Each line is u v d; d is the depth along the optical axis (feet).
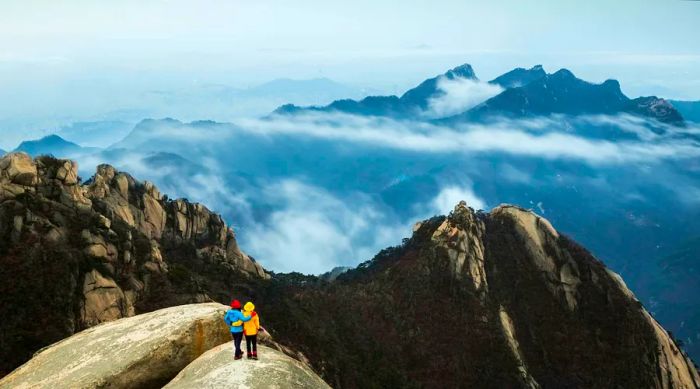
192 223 354.95
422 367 357.61
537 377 384.06
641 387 391.24
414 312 392.68
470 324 384.06
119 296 229.04
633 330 411.75
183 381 71.46
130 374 79.82
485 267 428.97
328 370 297.94
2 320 198.18
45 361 89.51
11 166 239.91
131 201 323.16
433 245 431.84
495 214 480.23
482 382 357.41
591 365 395.34
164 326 86.94
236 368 69.51
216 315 86.94
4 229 222.89
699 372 442.50
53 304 209.46
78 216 249.14
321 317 364.58
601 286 434.30
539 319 417.28
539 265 443.32
